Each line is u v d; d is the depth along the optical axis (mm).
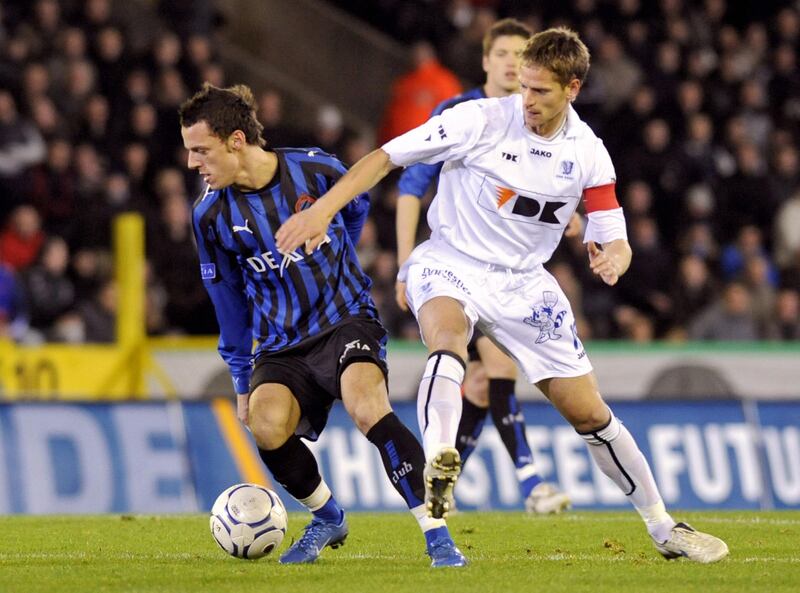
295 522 27281
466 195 19344
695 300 51156
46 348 40562
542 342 19266
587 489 38281
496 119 19062
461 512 32750
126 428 37625
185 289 47438
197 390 41875
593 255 19234
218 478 37875
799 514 31266
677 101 59656
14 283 44156
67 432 37156
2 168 47969
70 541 23609
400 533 24922
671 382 44656
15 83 49969
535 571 18609
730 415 40375
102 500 36969
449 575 17922
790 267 54938
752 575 18344
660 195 56125
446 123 18922
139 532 25359
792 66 64062
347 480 37188
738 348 45156
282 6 69438
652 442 39500
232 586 17016
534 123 18734
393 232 52406
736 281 51844
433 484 17250
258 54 68812
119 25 59156
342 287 19375
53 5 52531
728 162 58625
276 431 18922
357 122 68688
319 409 19562
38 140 49062
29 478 36562
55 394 40594
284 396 19047
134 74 52531
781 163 58500
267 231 18922
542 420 38625
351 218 19891
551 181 19109
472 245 19328
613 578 17891
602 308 50156
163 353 41812
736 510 35031
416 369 42469
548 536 24516
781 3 68125
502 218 19156
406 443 18391
